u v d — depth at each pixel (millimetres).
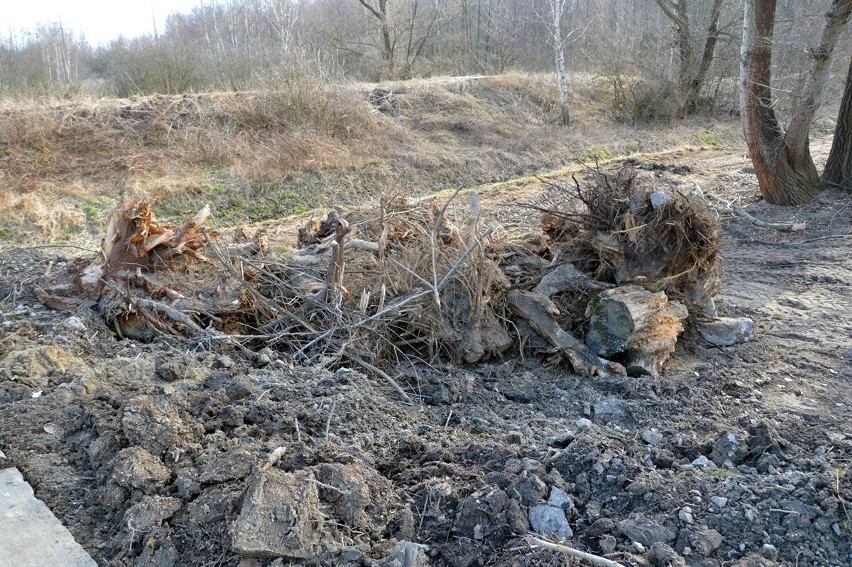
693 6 26828
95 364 5074
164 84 20094
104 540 3412
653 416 5242
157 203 12711
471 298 6105
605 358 6051
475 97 21844
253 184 13859
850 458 4480
